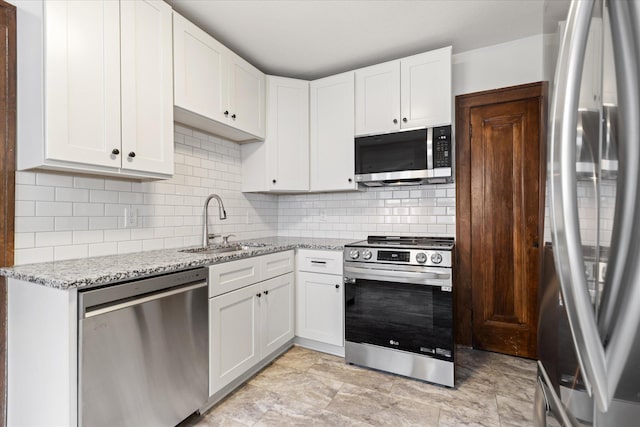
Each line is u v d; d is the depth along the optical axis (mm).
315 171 2799
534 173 2400
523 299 2436
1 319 1415
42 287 1250
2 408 1415
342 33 2250
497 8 1995
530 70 2381
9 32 1414
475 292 2576
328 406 1788
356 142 2604
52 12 1311
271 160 2689
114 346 1269
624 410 486
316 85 2803
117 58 1541
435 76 2316
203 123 2195
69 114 1361
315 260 2498
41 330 1253
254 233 2986
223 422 1648
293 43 2373
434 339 2016
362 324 2238
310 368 2238
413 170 2359
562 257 536
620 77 476
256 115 2545
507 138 2479
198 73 1989
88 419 1183
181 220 2258
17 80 1422
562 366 711
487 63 2512
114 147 1523
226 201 2660
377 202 2891
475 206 2576
